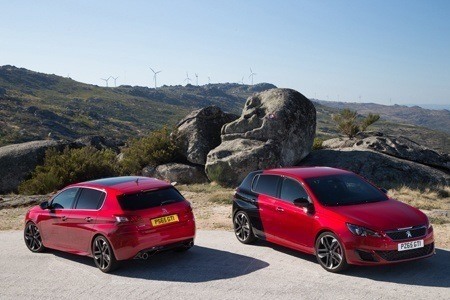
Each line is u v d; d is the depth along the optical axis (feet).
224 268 28.73
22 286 27.45
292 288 24.36
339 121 97.91
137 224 28.07
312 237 28.12
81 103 515.09
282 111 71.31
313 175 30.66
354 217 26.22
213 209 50.72
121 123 416.87
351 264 26.11
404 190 60.75
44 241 34.47
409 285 24.03
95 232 29.50
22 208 59.62
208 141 76.74
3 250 37.09
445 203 54.95
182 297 23.99
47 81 646.74
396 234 25.31
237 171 66.18
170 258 31.76
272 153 67.15
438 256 29.37
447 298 21.99
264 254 31.40
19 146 80.43
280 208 30.55
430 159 74.38
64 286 27.07
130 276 28.30
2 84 540.93
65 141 85.71
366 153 71.15
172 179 71.56
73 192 32.73
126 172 76.28
